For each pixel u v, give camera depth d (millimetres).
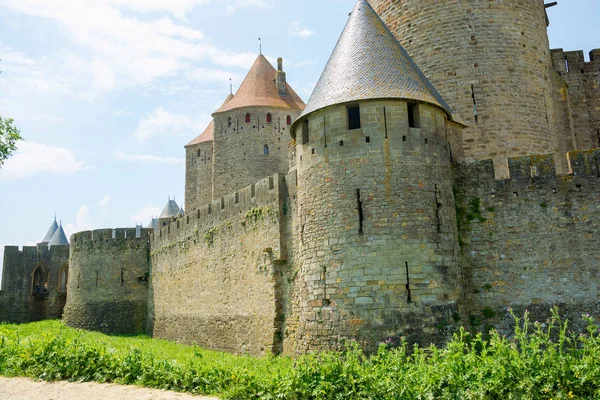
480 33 26297
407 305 18297
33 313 59562
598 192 19453
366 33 21328
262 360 22172
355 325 18391
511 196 20359
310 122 20656
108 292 45750
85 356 19250
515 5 26781
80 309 46938
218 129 51906
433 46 26750
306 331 19703
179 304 36781
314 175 20219
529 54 26672
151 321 42594
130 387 17047
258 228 26719
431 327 18266
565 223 19609
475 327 19781
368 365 14031
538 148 26094
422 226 19031
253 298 26734
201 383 16250
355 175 19328
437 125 20250
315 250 19812
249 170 49906
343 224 19219
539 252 19719
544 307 19328
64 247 60844
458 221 20672
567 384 11414
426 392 12180
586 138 30797
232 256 29406
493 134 25656
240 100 51656
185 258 36312
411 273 18531
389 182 19094
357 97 19531
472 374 12242
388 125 19422
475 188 20766
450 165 21031
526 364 11930
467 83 26062
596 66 31344
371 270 18609
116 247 46250
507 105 25891
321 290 19375
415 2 27484
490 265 20125
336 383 13477
